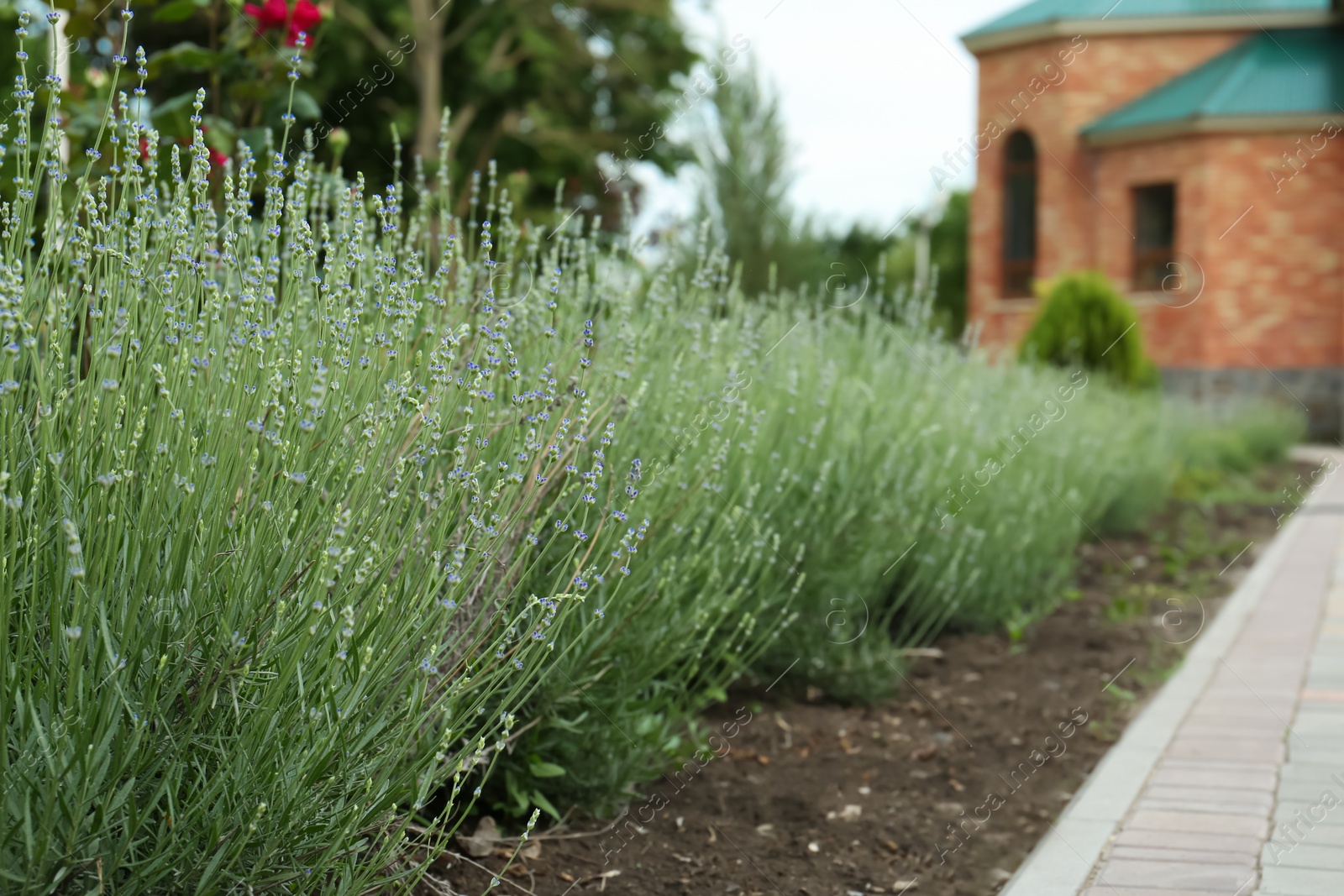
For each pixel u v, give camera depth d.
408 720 1.95
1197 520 10.23
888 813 3.27
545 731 2.87
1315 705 4.59
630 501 2.39
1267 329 20.06
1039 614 6.04
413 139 13.25
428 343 2.33
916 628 5.32
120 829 1.79
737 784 3.39
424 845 2.22
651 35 16.66
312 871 1.87
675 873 2.76
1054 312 14.30
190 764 1.82
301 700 1.78
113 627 1.75
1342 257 19.81
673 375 3.10
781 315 4.61
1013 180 21.88
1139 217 21.11
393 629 1.94
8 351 1.59
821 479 3.69
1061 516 6.47
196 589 1.78
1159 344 20.55
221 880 1.77
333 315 2.21
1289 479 14.00
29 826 1.59
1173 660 5.34
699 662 3.61
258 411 1.89
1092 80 21.05
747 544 3.42
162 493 1.77
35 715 1.61
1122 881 2.87
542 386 2.44
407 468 2.09
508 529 2.14
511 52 15.83
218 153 3.31
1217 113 19.67
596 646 2.69
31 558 1.74
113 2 3.54
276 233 2.33
